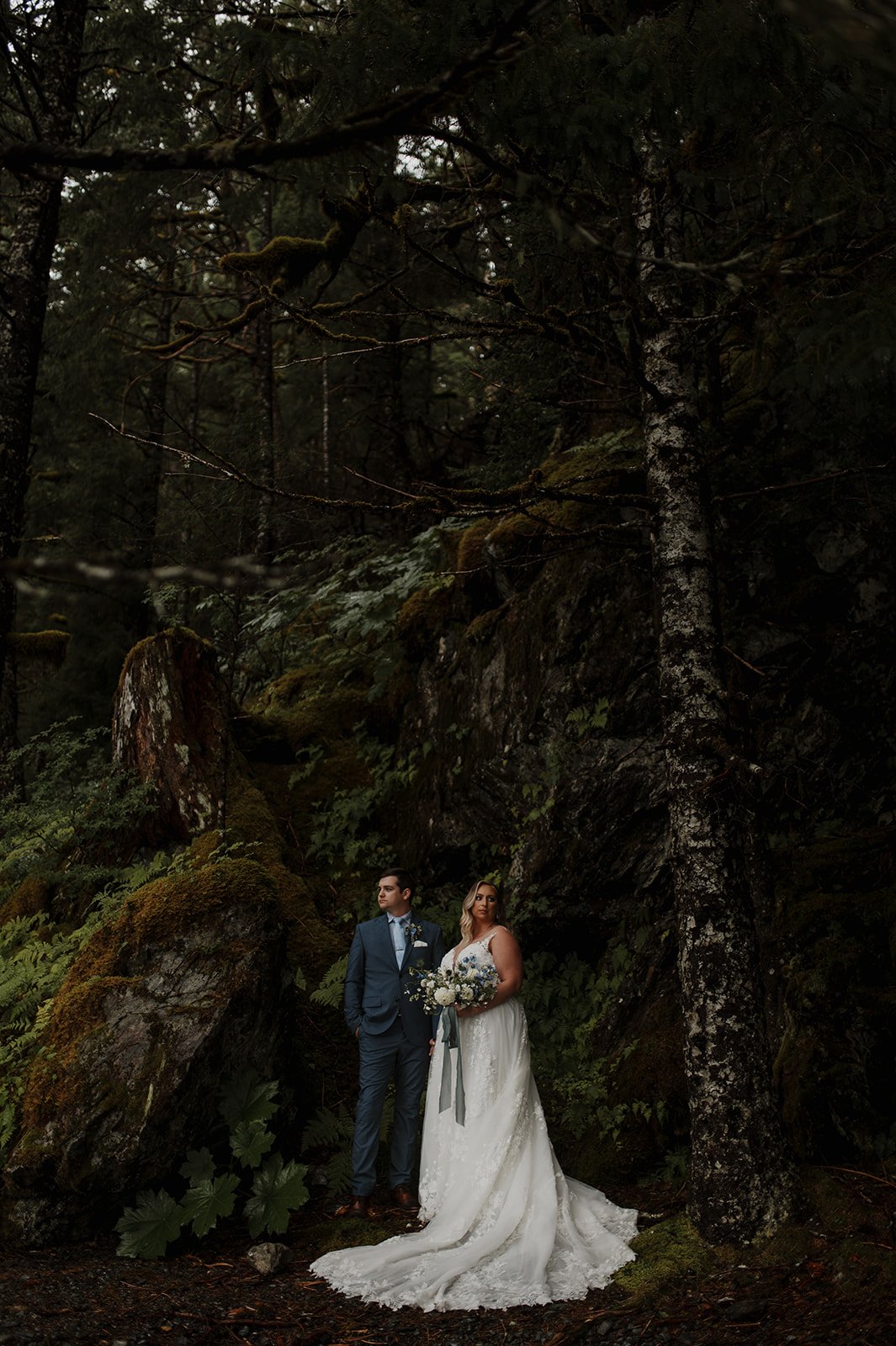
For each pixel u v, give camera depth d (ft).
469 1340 12.75
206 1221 16.22
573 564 23.29
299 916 23.93
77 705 39.78
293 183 12.25
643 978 20.95
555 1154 19.06
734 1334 11.94
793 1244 13.89
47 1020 18.48
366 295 15.58
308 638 34.53
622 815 22.03
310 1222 17.48
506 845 24.08
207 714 26.27
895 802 20.84
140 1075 17.10
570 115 11.80
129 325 44.73
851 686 21.49
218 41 29.35
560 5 12.30
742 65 11.43
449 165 18.67
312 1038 21.58
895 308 11.80
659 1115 18.33
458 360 48.73
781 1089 16.84
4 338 26.50
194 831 24.80
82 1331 12.97
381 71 11.34
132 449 40.57
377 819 27.09
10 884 24.84
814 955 18.22
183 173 34.22
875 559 21.70
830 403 17.13
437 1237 15.49
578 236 8.75
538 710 23.18
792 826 21.15
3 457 25.98
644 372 17.38
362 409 47.83
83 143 28.84
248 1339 12.97
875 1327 11.35
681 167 14.60
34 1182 16.43
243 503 30.68
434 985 16.89
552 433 31.63
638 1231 15.70
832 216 11.05
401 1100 18.44
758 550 22.29
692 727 15.74
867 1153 15.76
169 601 30.81
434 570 28.35
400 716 28.37
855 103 11.31
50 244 27.81
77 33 28.30
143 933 19.04
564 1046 21.34
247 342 44.62
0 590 25.85
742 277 11.50
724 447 17.90
